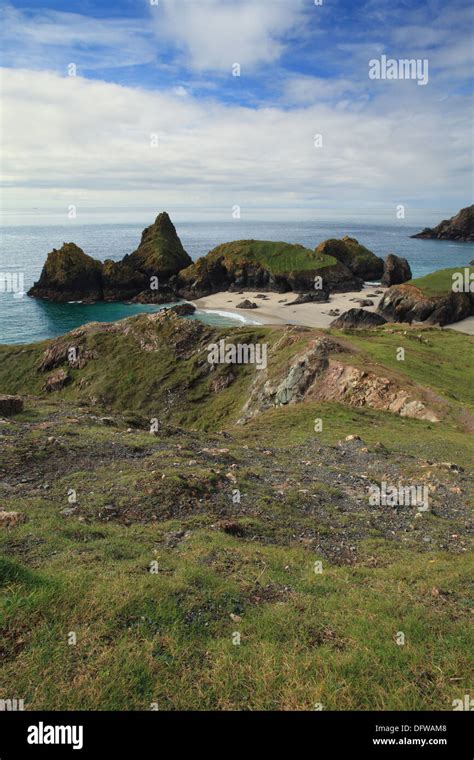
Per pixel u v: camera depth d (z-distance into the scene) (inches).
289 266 6840.6
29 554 410.9
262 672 282.4
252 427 1376.7
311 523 609.9
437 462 985.5
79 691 251.9
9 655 271.7
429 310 4805.6
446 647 323.9
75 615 311.6
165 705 253.8
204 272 6889.8
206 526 542.3
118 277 6363.2
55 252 6294.3
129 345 3302.2
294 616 352.2
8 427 842.2
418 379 1796.3
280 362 2282.2
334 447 1093.8
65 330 4943.4
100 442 818.8
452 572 473.4
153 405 2800.2
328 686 272.7
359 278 7352.4
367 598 402.3
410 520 670.5
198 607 348.5
